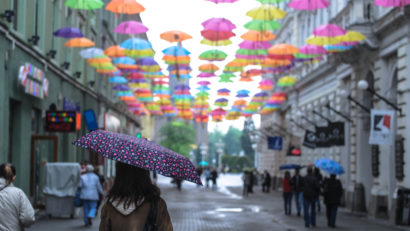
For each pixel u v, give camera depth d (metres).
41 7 21.14
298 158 41.69
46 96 20.89
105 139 3.98
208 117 40.38
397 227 17.47
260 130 54.84
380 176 22.03
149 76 30.19
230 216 20.97
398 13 19.28
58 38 23.97
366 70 24.38
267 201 31.75
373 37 22.14
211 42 20.25
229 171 127.69
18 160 18.23
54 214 17.64
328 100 32.03
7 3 16.22
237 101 34.31
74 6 16.97
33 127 20.55
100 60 24.59
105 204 3.84
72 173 17.75
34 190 19.77
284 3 48.16
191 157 102.62
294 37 42.41
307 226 17.44
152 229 3.79
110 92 42.66
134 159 3.80
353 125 25.97
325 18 32.81
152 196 3.81
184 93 32.78
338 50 23.36
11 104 17.97
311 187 17.52
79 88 29.55
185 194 38.97
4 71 16.22
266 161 56.97
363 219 20.62
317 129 26.77
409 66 19.36
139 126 67.69
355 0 23.58
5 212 6.06
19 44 17.59
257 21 17.97
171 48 21.64
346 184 27.66
